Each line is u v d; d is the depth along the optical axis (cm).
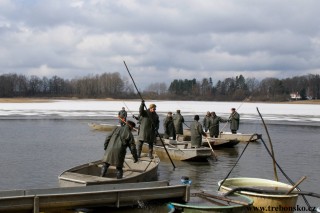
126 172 1168
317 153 1836
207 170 1365
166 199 868
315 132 2908
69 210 809
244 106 7275
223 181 927
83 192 802
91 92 14488
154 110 1417
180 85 16612
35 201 742
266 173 1336
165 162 1532
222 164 1497
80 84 14762
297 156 1738
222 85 15488
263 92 14350
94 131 2730
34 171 1310
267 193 848
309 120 4191
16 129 2802
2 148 1847
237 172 1338
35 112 4938
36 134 2491
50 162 1486
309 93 14125
